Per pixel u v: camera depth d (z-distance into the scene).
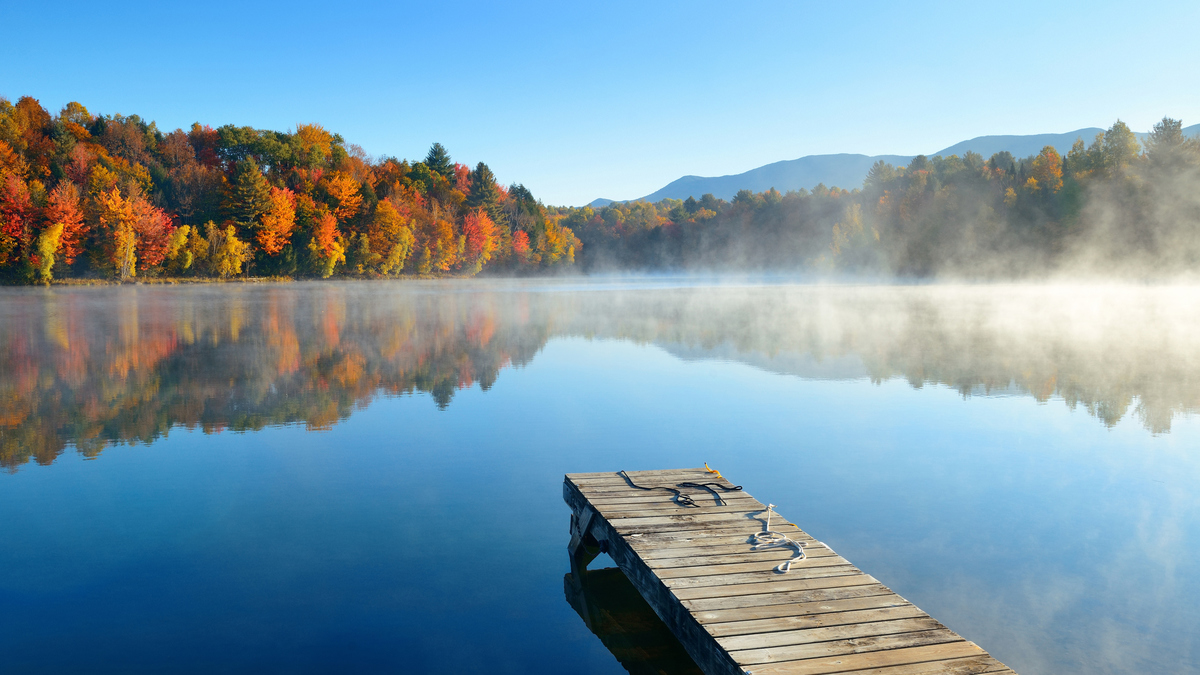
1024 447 11.07
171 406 13.70
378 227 90.75
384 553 6.94
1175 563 6.76
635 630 5.62
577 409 13.70
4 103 71.62
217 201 76.56
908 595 6.09
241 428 12.00
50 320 31.33
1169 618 5.71
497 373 18.03
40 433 11.49
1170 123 78.50
